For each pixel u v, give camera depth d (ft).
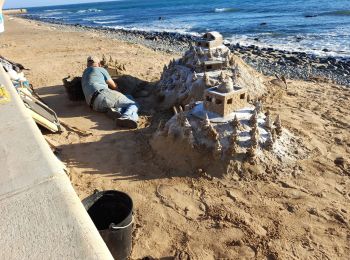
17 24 151.74
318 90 38.63
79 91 34.42
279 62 58.29
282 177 20.84
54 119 27.99
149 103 33.60
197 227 17.13
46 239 7.64
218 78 30.22
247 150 21.09
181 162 21.83
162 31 127.03
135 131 27.78
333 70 51.34
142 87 37.29
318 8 157.38
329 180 20.71
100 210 15.31
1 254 7.33
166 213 18.06
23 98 26.03
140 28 147.95
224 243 16.14
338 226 17.11
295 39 85.61
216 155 20.95
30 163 10.27
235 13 182.60
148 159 23.04
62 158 23.44
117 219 15.46
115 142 25.81
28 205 8.61
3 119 13.26
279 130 23.17
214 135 21.38
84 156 23.76
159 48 78.59
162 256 15.37
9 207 8.57
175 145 22.40
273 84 39.19
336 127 28.12
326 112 31.32
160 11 270.87
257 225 17.22
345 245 15.96
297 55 64.44
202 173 20.98
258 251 15.65
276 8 183.42
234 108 22.91
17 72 33.96
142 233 16.67
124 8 377.50
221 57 32.53
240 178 20.68
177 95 31.73
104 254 7.36
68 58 57.93
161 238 16.42
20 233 7.82
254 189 19.88
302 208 18.34
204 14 197.47
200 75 30.86
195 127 22.44
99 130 28.07
